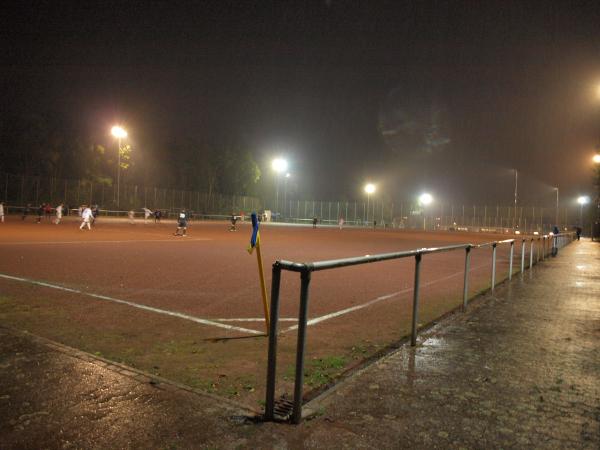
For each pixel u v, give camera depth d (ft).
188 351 18.44
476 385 14.73
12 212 159.22
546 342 20.02
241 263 48.98
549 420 12.35
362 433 11.32
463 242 107.55
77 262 44.52
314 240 101.50
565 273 47.50
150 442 10.58
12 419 11.51
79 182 178.40
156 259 50.01
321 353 18.51
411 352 18.25
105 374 14.40
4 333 18.42
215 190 255.29
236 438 10.86
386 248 79.71
